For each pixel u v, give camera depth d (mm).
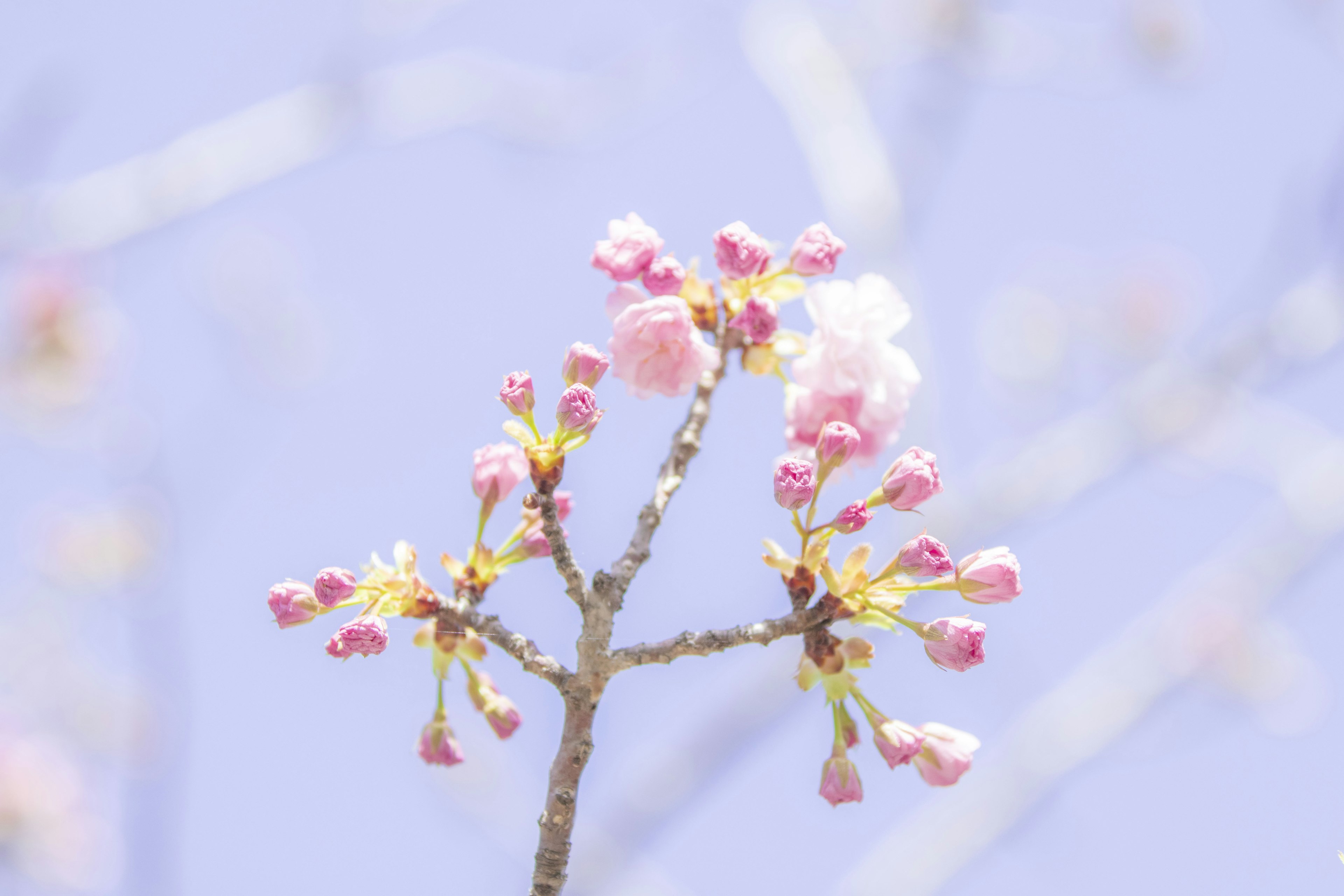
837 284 1949
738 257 1923
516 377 1886
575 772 1871
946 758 1911
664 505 1913
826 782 1900
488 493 1916
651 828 3094
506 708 1921
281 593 1895
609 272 1926
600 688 1879
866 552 1896
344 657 1883
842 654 1903
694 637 1886
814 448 1945
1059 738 3424
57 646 3582
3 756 3484
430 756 1914
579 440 1889
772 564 1903
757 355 1952
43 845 3447
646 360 1916
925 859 3215
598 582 1887
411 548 1909
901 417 1941
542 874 1864
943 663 1894
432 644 1914
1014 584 1896
